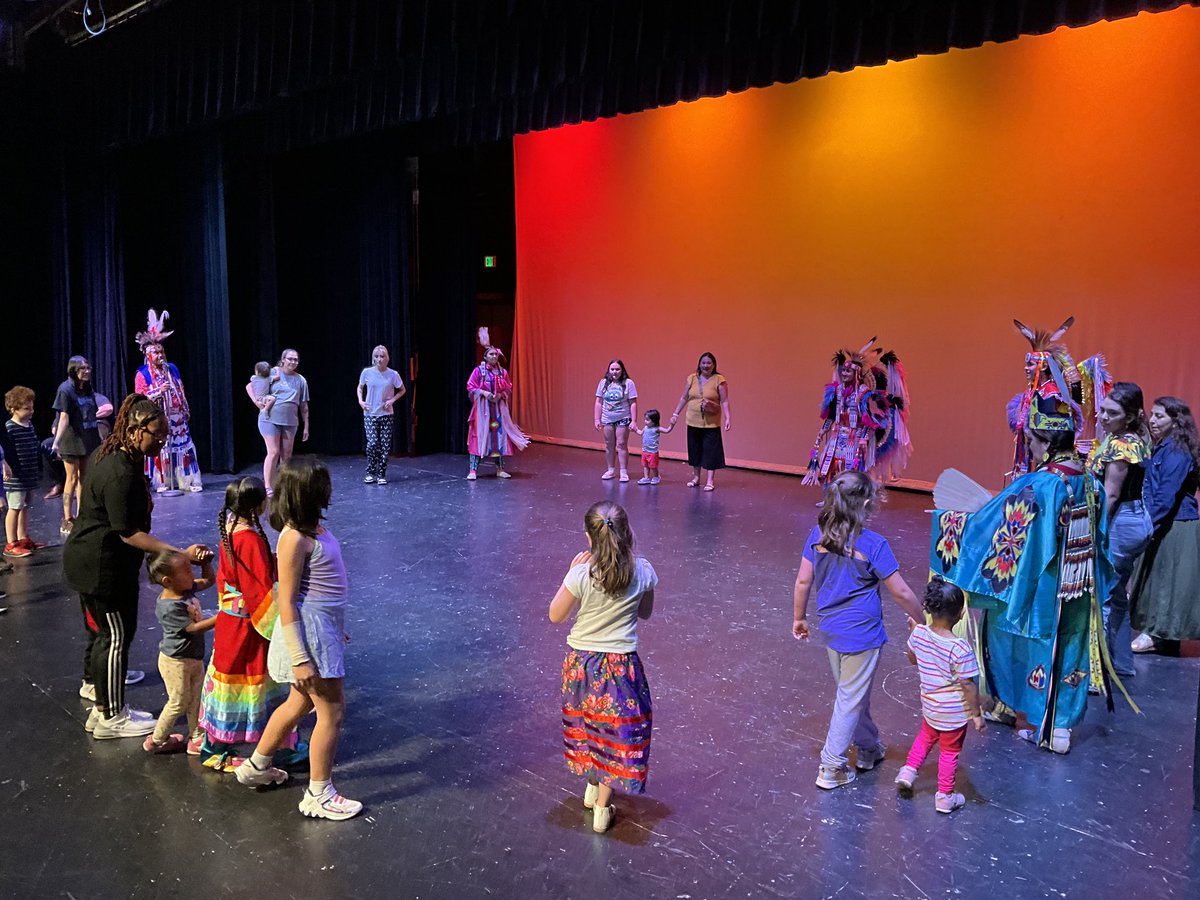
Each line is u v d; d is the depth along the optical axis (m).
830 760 3.62
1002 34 5.99
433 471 11.27
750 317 10.92
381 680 4.77
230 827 3.39
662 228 11.59
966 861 3.18
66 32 11.24
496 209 13.57
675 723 4.25
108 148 11.24
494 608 5.89
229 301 11.20
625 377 10.39
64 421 7.48
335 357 12.66
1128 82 8.16
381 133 11.95
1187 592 5.00
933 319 9.51
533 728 4.21
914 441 9.77
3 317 12.68
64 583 6.36
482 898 2.98
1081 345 8.59
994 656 4.19
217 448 11.32
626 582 3.22
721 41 6.93
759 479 10.61
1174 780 3.76
